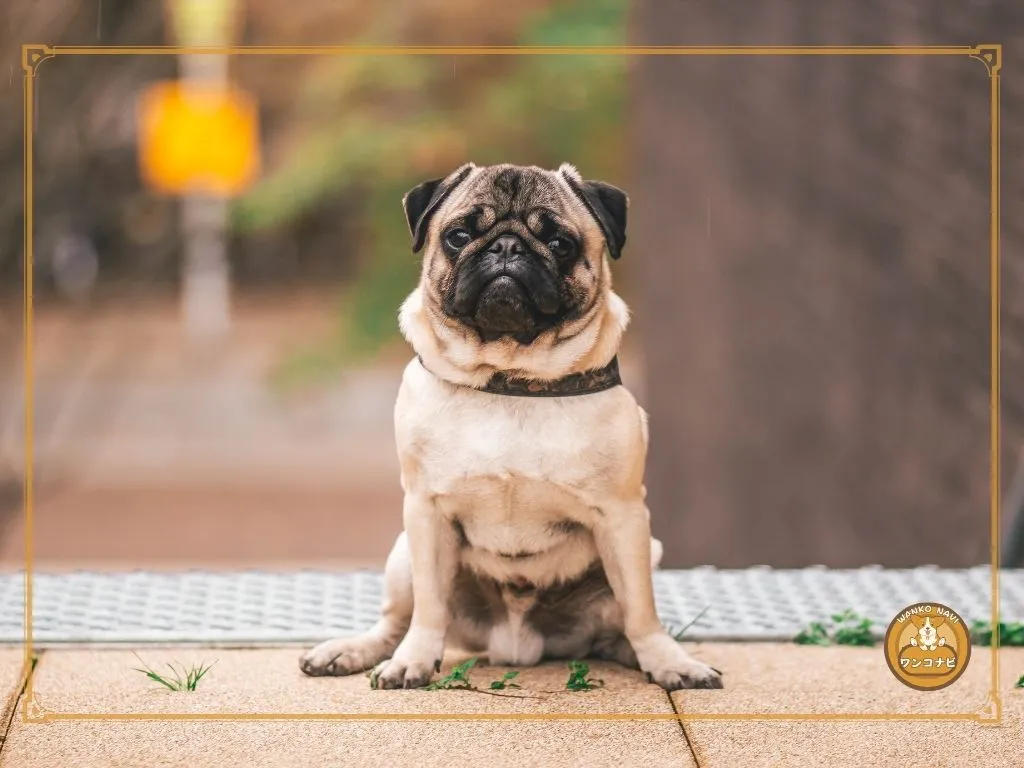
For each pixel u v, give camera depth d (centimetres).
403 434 519
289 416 2144
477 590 558
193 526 1539
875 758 442
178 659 555
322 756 441
